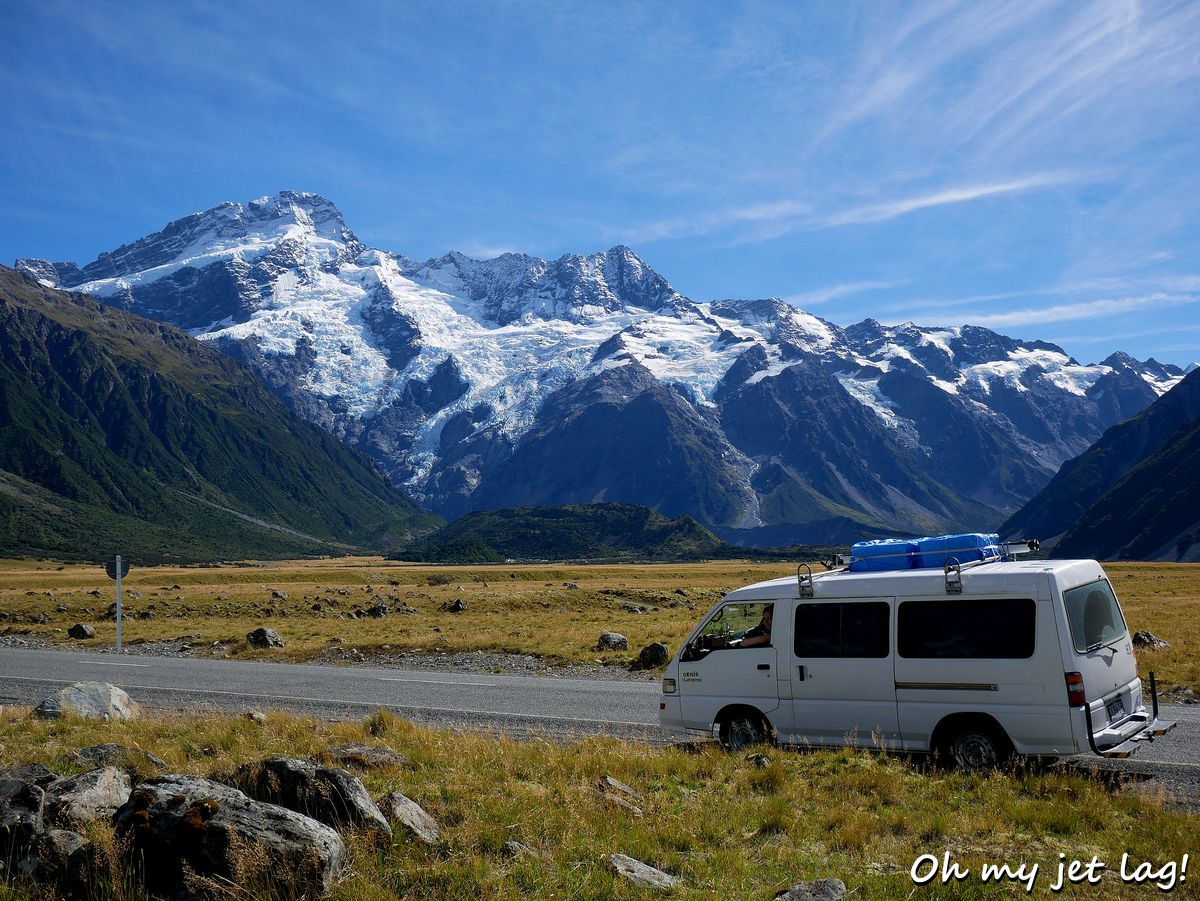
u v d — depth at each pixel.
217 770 10.63
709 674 14.61
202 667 29.95
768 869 8.18
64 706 16.84
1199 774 12.34
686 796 10.64
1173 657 25.34
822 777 11.59
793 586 14.13
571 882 7.53
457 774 11.15
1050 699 11.91
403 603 68.00
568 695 21.47
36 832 7.54
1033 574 12.32
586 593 72.81
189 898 6.93
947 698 12.58
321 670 28.80
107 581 110.12
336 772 8.56
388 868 7.58
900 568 14.01
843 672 13.40
